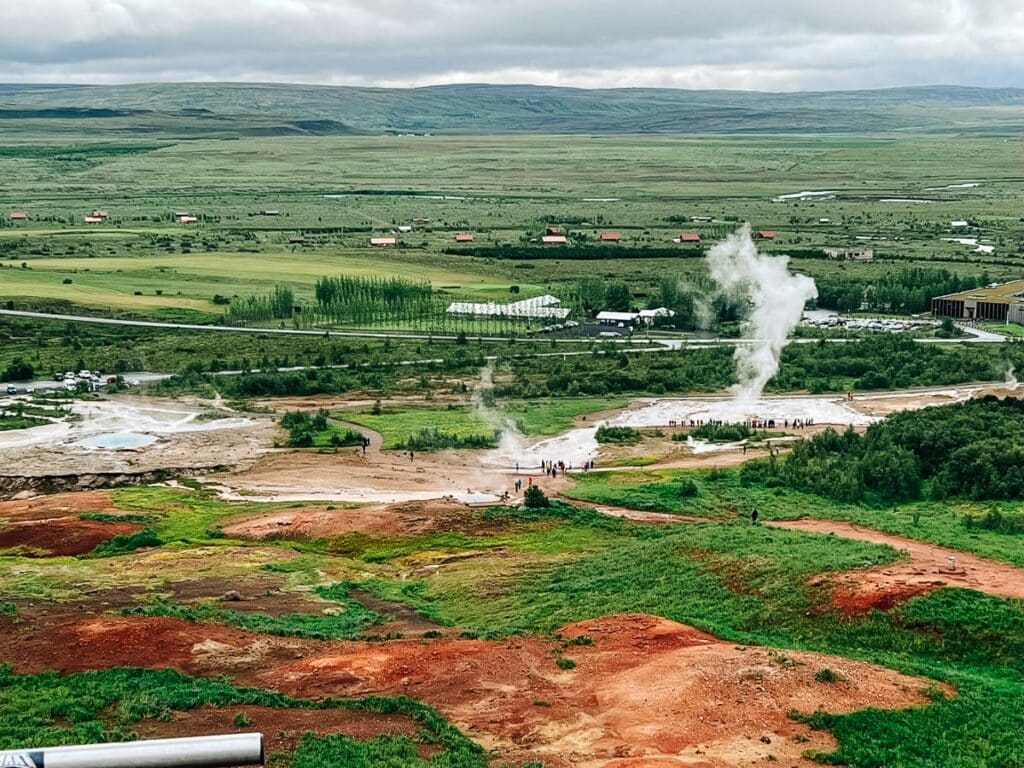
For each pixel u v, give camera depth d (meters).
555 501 105.75
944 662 56.72
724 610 66.56
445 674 54.81
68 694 52.34
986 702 49.66
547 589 77.00
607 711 49.22
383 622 71.00
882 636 59.66
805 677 50.97
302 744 45.56
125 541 100.69
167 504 117.25
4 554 98.38
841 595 64.44
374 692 53.12
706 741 45.25
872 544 76.31
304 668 56.88
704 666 52.56
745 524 86.94
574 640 59.81
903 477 105.50
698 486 113.12
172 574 86.38
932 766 43.53
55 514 112.50
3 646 61.03
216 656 59.22
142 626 63.38
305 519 105.25
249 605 75.25
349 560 93.06
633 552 81.94
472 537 97.25
